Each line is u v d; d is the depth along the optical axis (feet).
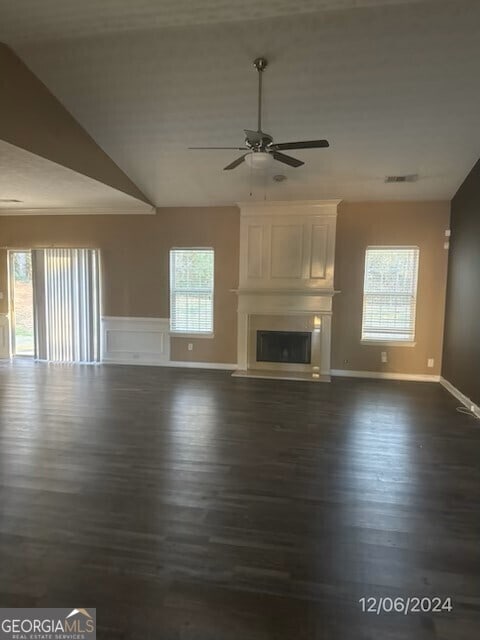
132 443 11.80
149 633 5.48
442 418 14.34
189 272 22.07
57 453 11.09
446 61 11.31
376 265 20.31
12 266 24.07
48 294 23.22
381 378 20.38
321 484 9.53
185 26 10.62
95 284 22.80
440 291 19.74
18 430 12.78
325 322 20.30
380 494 9.11
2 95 11.40
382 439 12.33
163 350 22.58
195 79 12.51
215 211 21.44
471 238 16.25
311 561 6.91
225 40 11.06
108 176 17.03
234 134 15.11
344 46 11.05
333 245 19.77
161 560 6.89
